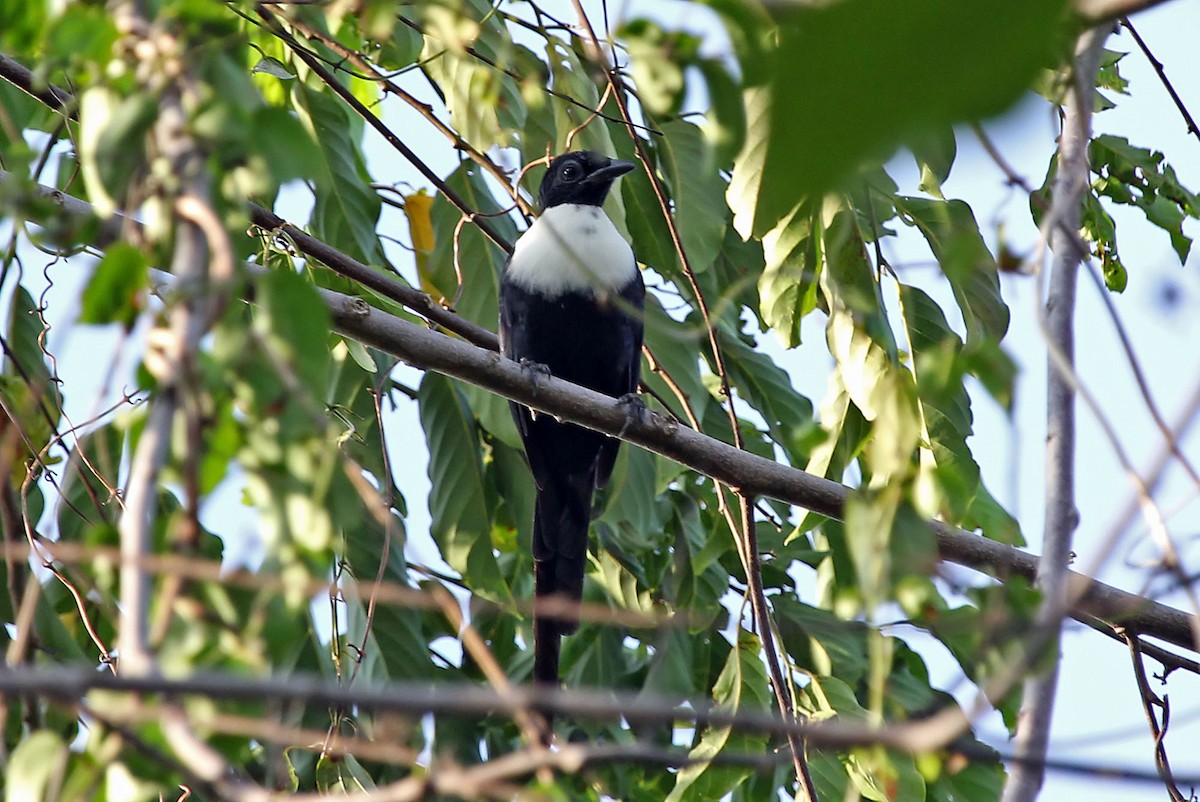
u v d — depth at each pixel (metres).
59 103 8.16
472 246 11.55
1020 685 7.20
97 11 3.86
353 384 10.28
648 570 11.62
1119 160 8.97
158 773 3.66
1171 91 8.57
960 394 7.51
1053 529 5.05
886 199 8.00
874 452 4.39
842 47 1.62
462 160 11.16
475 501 10.65
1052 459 5.25
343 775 7.61
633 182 11.57
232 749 3.69
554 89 9.47
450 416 10.84
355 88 11.87
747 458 8.69
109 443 7.44
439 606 4.15
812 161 1.68
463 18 5.52
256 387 3.64
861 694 10.43
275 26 8.55
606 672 10.76
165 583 3.64
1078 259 5.56
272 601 3.57
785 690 7.94
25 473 6.91
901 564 4.05
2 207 3.93
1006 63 1.62
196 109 3.64
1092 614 5.61
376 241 11.12
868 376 7.59
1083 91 5.31
